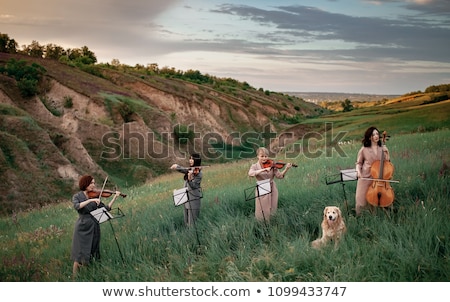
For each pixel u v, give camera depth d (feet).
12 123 156.56
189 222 37.76
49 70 292.20
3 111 164.66
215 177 69.77
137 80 365.40
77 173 151.12
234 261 28.25
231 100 449.06
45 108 233.96
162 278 28.27
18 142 145.69
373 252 25.13
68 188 144.05
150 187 79.05
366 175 31.35
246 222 34.71
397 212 31.24
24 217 72.18
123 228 41.60
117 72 375.45
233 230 33.83
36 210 84.02
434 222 26.91
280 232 31.86
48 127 174.40
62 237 46.14
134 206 54.65
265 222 34.04
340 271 24.07
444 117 150.61
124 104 262.47
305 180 46.70
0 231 60.08
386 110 246.88
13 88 243.19
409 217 28.96
